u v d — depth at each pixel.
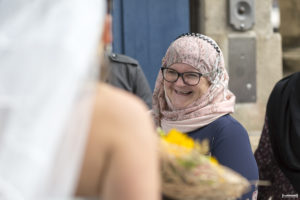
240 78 5.64
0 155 0.99
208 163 1.47
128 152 1.07
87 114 1.06
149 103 4.64
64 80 1.02
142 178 1.06
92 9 1.11
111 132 1.07
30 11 1.10
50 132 1.00
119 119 1.08
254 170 2.42
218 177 1.44
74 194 1.09
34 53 1.05
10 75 1.04
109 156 1.08
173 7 5.61
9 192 0.96
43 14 1.09
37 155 0.98
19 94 1.03
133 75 4.61
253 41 5.66
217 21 5.55
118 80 4.55
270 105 3.01
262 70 5.71
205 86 2.66
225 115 2.58
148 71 5.59
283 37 6.07
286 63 5.94
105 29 1.26
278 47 5.73
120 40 5.48
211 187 1.44
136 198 1.05
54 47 1.04
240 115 5.66
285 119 2.89
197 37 2.71
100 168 1.08
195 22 5.82
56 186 1.03
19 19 1.10
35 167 0.97
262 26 5.69
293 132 2.83
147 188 1.06
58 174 1.03
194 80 2.63
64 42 1.04
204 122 2.56
